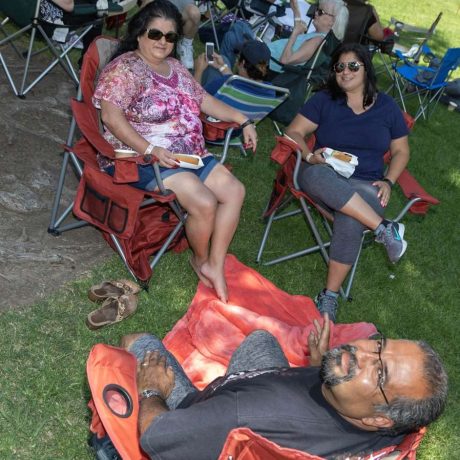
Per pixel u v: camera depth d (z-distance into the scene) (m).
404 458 2.04
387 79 8.27
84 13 4.91
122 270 3.69
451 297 4.39
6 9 4.89
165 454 2.02
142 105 3.58
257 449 1.91
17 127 4.59
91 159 3.61
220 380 2.25
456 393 3.54
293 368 2.16
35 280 3.42
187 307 3.58
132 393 2.29
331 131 4.05
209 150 5.19
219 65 4.85
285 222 4.62
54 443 2.64
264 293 3.80
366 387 1.84
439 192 5.86
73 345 3.10
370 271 4.39
